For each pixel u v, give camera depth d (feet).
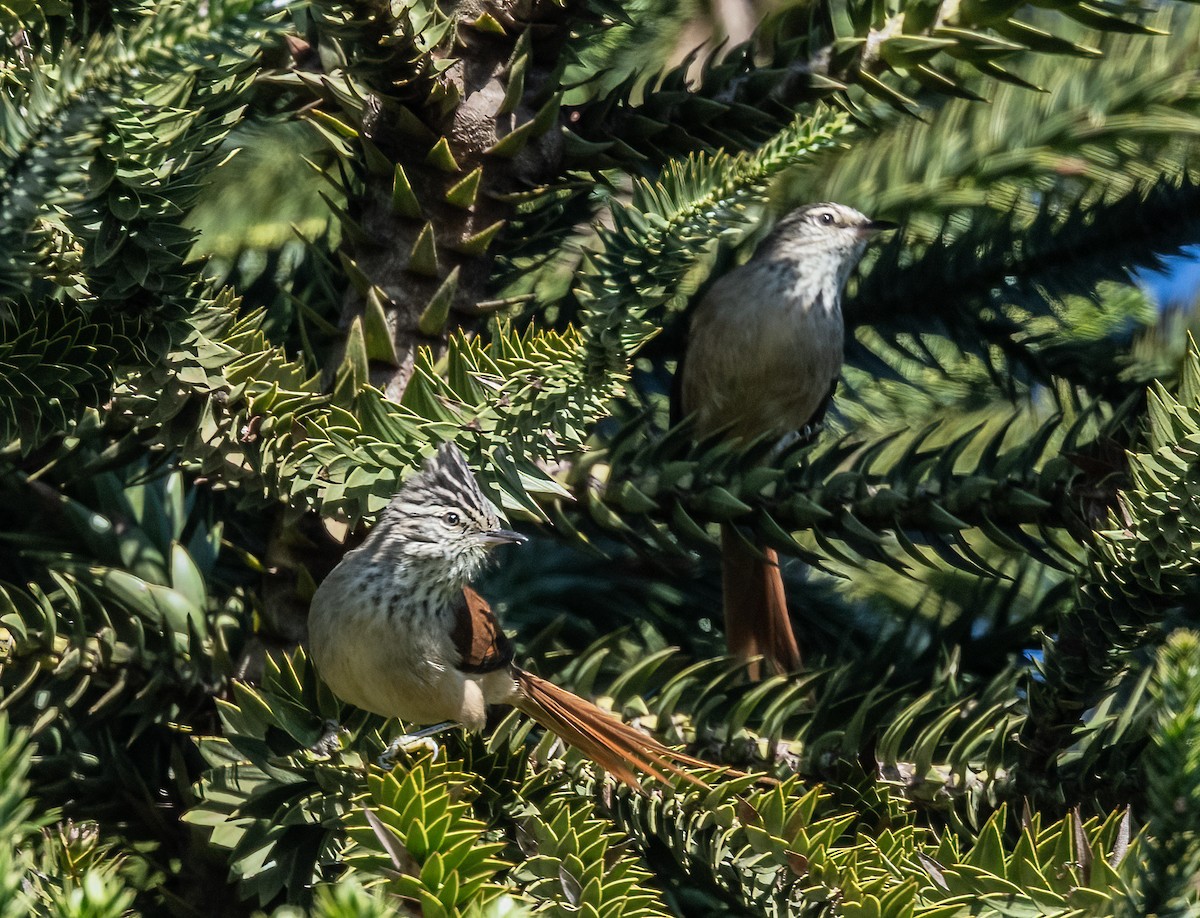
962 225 23.59
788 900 13.44
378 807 10.09
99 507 20.03
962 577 24.52
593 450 17.12
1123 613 13.85
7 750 8.07
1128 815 12.14
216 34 10.09
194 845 15.67
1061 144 22.57
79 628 15.10
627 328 12.34
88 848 11.28
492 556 23.00
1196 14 22.57
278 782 14.33
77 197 12.01
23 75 11.78
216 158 14.39
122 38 10.30
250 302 20.31
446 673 17.52
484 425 14.01
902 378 23.08
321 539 16.85
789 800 13.67
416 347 16.10
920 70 17.02
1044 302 21.35
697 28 24.88
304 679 16.05
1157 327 23.82
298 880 13.61
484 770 14.97
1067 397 22.68
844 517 17.51
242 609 17.85
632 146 17.33
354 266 15.97
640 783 14.96
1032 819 13.32
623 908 11.39
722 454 17.42
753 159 11.95
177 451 15.43
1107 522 16.17
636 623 22.72
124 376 13.56
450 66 15.37
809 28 17.47
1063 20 22.94
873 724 16.29
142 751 17.22
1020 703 16.97
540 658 17.95
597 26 17.40
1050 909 11.47
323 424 14.24
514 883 12.58
